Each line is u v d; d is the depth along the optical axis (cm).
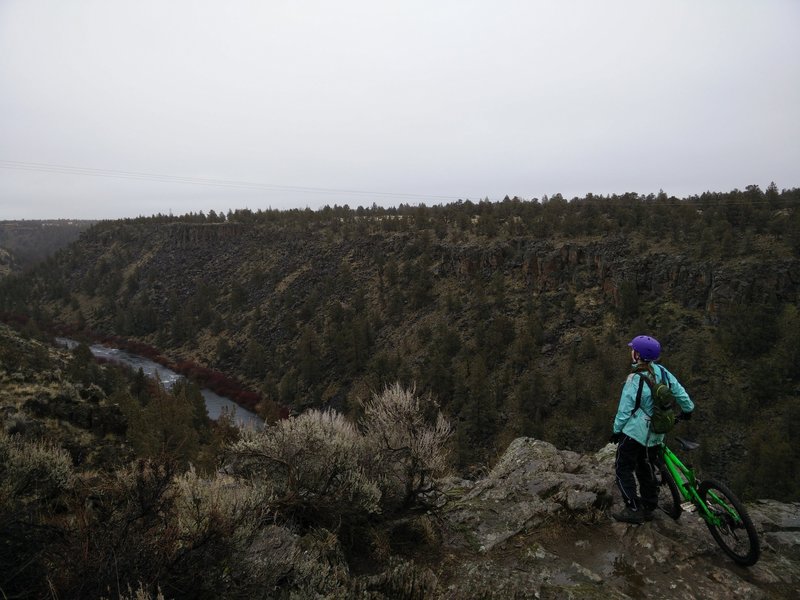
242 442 451
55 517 342
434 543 419
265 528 347
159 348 10319
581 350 5706
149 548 283
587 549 396
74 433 1048
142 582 262
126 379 5391
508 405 5434
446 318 7394
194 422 3906
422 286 8212
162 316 11950
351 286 9650
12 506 325
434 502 477
